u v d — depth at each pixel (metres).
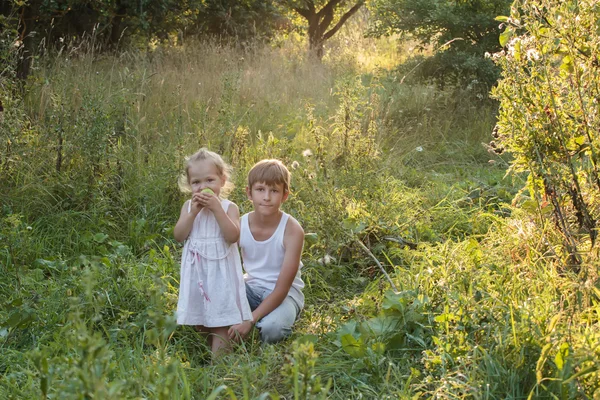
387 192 6.11
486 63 10.33
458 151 8.57
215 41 14.25
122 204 5.66
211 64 11.38
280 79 11.12
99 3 11.32
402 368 3.20
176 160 5.94
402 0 11.18
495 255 4.08
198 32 15.12
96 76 8.56
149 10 12.59
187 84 9.61
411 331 3.49
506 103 3.86
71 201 5.68
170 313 3.80
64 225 5.34
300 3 19.31
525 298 3.33
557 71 3.88
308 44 16.98
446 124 9.35
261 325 3.67
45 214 5.51
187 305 3.67
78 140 6.05
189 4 13.56
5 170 5.83
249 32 15.92
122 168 6.12
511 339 2.90
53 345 3.36
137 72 9.12
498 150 4.28
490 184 6.75
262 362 3.33
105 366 2.14
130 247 5.03
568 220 3.97
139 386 2.36
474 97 10.30
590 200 3.85
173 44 15.08
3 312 3.86
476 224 5.37
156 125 7.72
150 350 3.43
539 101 3.77
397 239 4.98
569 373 2.64
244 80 10.13
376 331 3.48
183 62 11.22
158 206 5.64
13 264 4.59
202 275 3.66
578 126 3.77
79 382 2.03
